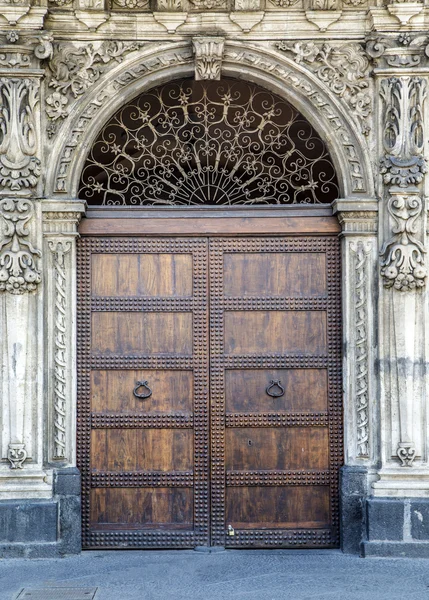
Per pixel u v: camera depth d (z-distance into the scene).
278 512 8.58
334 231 8.64
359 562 8.04
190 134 8.78
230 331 8.67
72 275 8.44
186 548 8.54
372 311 8.45
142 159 8.77
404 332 8.34
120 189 8.78
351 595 7.13
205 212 8.69
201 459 8.59
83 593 7.24
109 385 8.60
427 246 8.35
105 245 8.66
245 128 8.79
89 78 8.48
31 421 8.26
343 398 8.52
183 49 8.53
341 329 8.62
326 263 8.68
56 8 8.45
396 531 8.19
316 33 8.52
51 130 8.43
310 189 8.75
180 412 8.61
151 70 8.52
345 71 8.52
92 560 8.15
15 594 7.22
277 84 8.57
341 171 8.52
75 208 8.39
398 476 8.27
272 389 8.64
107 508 8.55
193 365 8.63
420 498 8.23
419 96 8.39
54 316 8.40
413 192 8.32
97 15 8.43
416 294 8.38
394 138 8.38
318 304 8.67
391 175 8.34
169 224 8.66
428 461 8.30
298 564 8.01
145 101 8.76
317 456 8.59
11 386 8.23
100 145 8.74
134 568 7.92
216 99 8.77
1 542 8.13
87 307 8.62
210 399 8.62
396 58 8.42
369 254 8.45
